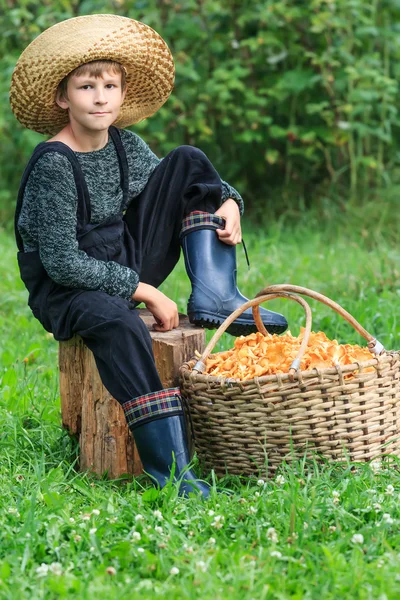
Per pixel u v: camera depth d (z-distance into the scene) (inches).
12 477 198.2
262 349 202.8
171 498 182.5
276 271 372.2
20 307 351.3
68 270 196.9
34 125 215.3
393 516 175.0
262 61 467.5
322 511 169.6
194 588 147.8
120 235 212.4
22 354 293.7
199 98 461.7
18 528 170.1
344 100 474.3
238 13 469.7
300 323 307.1
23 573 153.6
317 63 444.5
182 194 221.6
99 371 199.0
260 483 188.1
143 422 192.1
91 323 196.9
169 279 365.7
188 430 206.2
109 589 147.3
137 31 205.5
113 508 178.5
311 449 192.9
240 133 478.9
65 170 197.8
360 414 193.9
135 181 217.8
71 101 200.2
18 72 203.5
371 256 383.6
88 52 194.9
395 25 474.3
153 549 163.0
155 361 207.0
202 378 195.0
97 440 209.2
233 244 223.6
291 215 465.1
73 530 167.5
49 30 199.9
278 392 190.4
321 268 373.4
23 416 233.5
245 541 164.2
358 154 463.5
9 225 482.0
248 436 193.9
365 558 158.1
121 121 229.0
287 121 484.7
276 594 145.4
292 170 487.2
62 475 201.6
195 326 218.5
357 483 186.5
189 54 471.2
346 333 303.3
